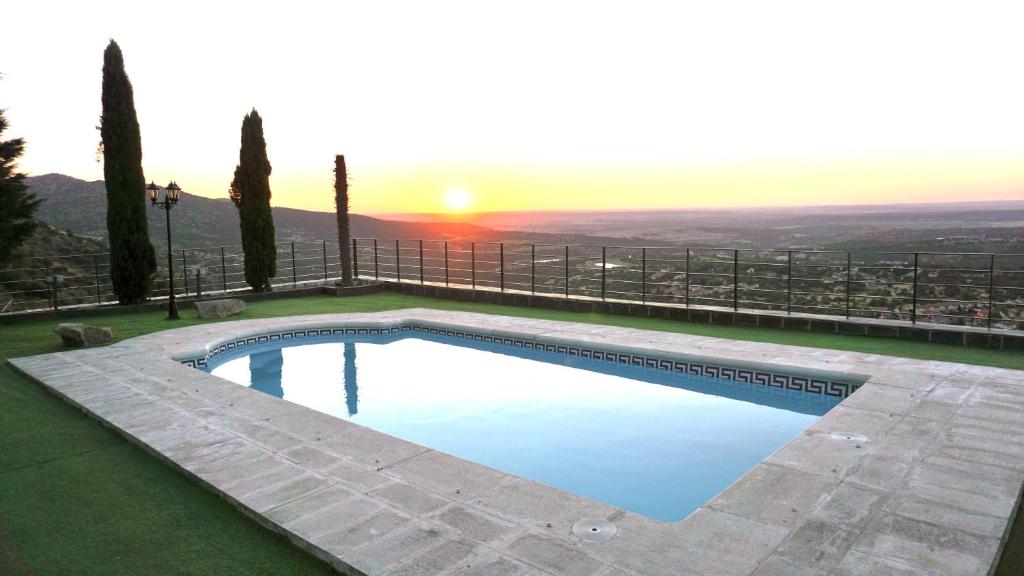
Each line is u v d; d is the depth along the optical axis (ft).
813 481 11.82
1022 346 22.77
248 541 10.20
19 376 22.38
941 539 9.55
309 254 49.42
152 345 27.04
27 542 10.27
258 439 14.84
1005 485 11.48
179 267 42.63
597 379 24.75
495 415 20.49
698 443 17.53
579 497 11.39
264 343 31.35
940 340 24.49
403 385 24.45
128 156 38.65
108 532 10.61
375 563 9.01
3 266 43.06
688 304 32.30
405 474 12.57
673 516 12.97
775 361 21.75
